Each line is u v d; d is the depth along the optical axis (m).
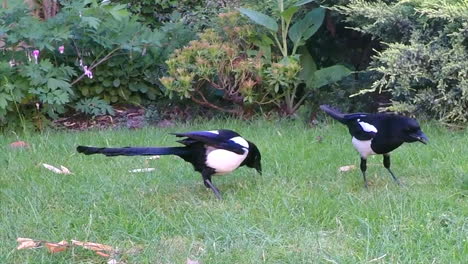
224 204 7.13
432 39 10.34
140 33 12.18
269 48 11.27
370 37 12.16
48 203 7.30
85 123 11.99
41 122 11.37
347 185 7.71
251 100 10.93
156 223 6.58
